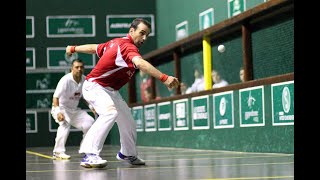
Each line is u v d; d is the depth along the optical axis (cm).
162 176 599
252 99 1063
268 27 1064
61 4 2136
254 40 1119
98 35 2147
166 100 1502
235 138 1135
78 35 2141
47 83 2127
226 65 1243
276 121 986
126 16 2150
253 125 1064
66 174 662
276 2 992
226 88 1166
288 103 942
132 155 807
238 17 1134
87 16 2142
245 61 1128
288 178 545
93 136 750
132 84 1828
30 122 2119
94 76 769
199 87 1381
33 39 2123
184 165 771
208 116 1255
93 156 750
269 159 845
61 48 2134
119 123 799
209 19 1602
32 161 1001
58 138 1095
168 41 1981
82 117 1105
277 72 1038
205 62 1309
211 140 1244
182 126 1404
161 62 1677
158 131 1566
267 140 1017
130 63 750
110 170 713
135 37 766
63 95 1087
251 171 633
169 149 1404
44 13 2127
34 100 2120
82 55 2141
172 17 1928
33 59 2122
